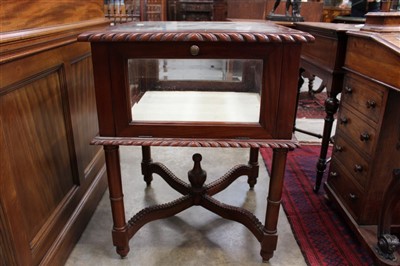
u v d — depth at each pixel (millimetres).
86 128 1469
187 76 1021
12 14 872
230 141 994
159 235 1383
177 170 1931
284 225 1449
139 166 1962
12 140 915
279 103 957
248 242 1348
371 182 1215
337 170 1497
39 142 1070
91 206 1489
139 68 988
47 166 1128
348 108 1379
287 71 922
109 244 1320
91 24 1456
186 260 1246
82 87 1411
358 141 1291
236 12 3104
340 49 1368
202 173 1387
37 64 1021
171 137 1007
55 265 1131
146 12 3469
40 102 1070
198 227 1437
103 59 924
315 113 3012
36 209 1051
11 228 894
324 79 1515
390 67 994
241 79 1001
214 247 1317
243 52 909
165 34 876
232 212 1332
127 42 900
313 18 3168
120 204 1162
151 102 1034
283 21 2184
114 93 961
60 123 1221
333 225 1450
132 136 1010
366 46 1159
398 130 1140
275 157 1078
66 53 1229
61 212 1207
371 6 1805
